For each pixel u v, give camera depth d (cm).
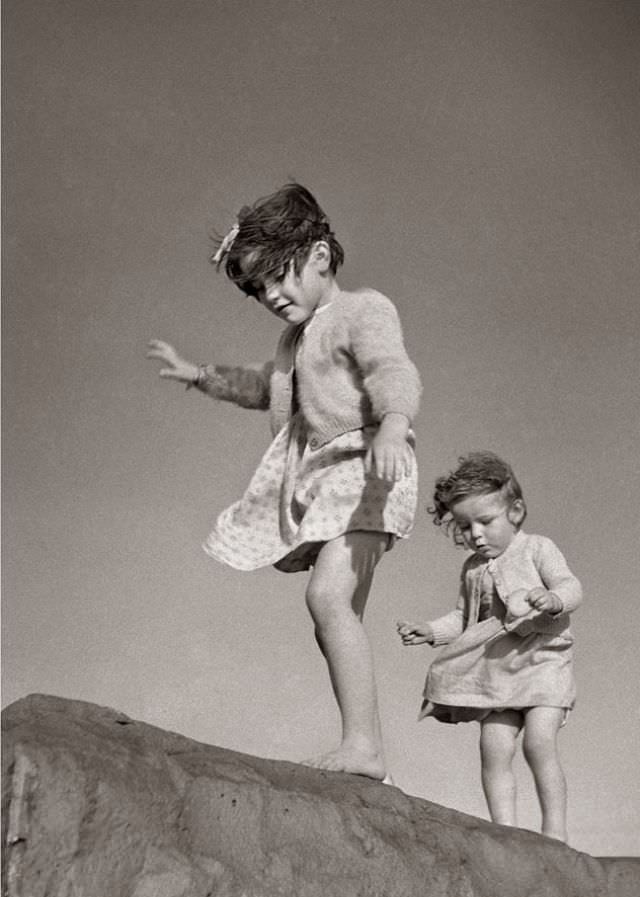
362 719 290
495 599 400
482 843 269
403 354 304
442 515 414
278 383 323
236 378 363
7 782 200
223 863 220
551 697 383
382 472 283
